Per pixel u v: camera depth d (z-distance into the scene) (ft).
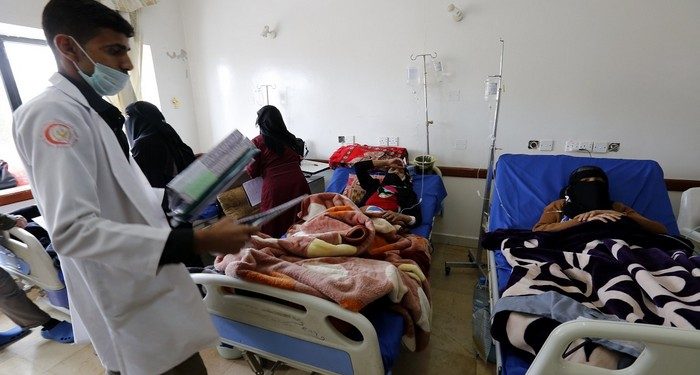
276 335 3.49
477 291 6.32
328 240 4.06
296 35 9.11
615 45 6.45
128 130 5.72
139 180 2.74
